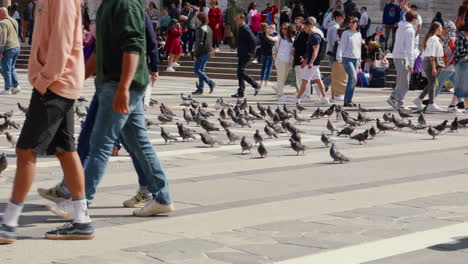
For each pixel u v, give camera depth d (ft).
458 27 73.92
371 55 109.29
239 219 29.17
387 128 58.18
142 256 24.21
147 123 58.80
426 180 37.60
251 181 37.19
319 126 62.85
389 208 31.12
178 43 130.41
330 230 27.50
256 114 67.51
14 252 24.63
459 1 138.82
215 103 83.25
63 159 26.14
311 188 35.42
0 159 36.22
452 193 34.35
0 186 35.45
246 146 46.83
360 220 29.04
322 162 43.50
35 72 25.55
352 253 24.58
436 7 135.95
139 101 28.14
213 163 43.21
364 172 40.01
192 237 26.55
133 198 31.22
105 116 27.61
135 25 26.86
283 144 51.78
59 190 30.22
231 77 126.21
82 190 26.32
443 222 28.86
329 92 100.58
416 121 67.62
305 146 46.50
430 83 75.31
